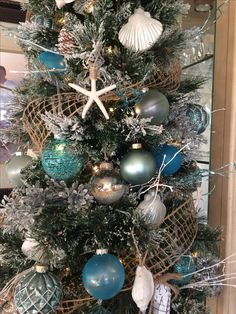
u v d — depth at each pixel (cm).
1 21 80
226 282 67
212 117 70
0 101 81
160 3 49
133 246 45
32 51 57
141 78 48
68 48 48
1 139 65
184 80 60
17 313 48
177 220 53
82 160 47
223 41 68
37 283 43
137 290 44
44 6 54
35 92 53
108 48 48
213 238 61
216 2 65
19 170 55
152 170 46
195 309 55
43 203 43
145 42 45
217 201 70
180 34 50
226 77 68
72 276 50
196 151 57
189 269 55
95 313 47
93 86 43
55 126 45
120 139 47
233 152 67
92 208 48
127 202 48
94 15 46
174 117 55
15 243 54
